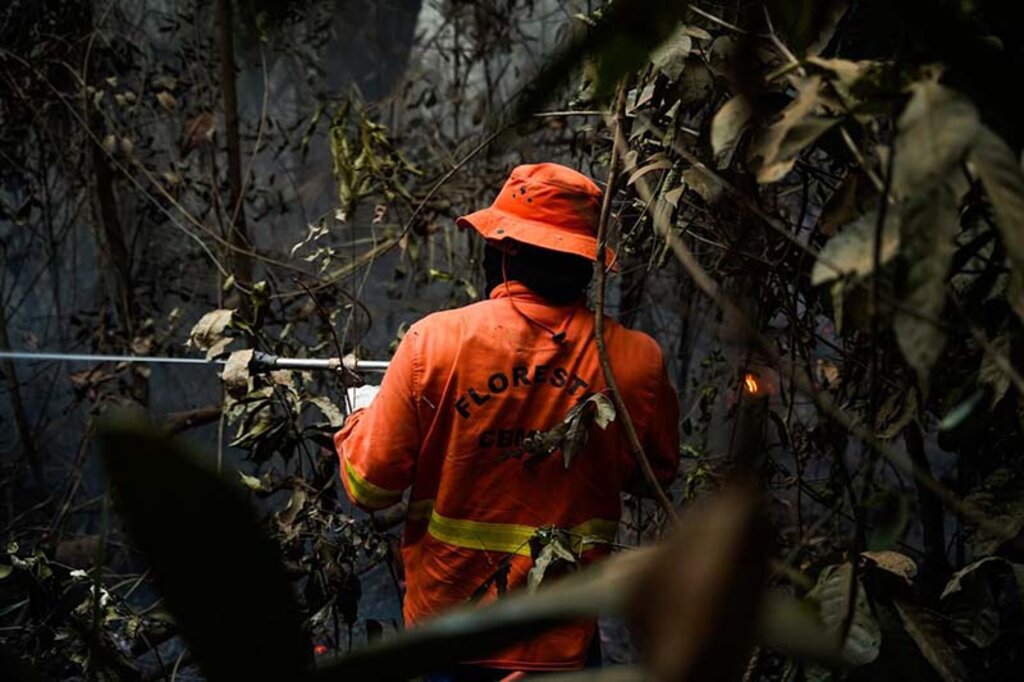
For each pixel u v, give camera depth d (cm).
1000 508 153
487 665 182
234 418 235
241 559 34
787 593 162
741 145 158
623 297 313
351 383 227
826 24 125
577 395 184
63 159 375
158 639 236
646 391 190
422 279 390
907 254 79
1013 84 93
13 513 392
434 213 345
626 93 176
